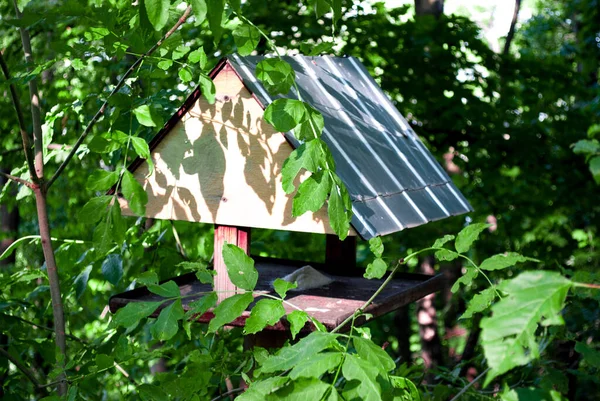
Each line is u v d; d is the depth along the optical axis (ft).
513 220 30.30
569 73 29.37
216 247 10.44
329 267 13.38
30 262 24.67
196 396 7.83
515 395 4.48
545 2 48.75
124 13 10.02
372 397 5.32
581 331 15.83
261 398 5.44
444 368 12.69
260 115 9.96
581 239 30.53
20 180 10.23
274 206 9.95
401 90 27.12
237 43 8.34
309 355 5.60
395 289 11.83
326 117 11.20
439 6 31.89
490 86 28.37
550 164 29.09
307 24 25.88
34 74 9.70
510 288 4.26
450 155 33.27
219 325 6.98
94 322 21.65
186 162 10.42
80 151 12.96
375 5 28.12
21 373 11.43
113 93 9.28
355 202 9.58
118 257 12.20
